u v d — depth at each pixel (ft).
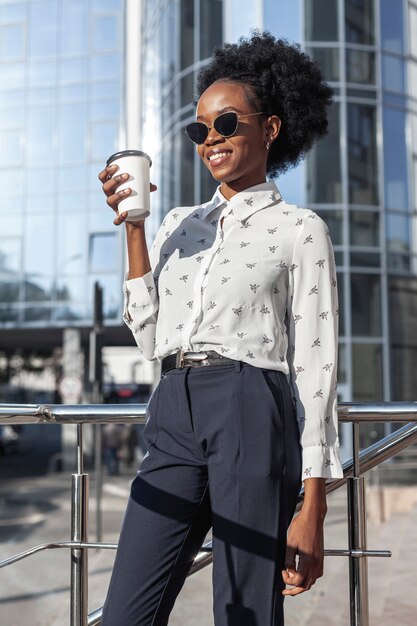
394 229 70.03
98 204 91.71
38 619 19.08
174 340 6.68
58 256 92.07
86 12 93.56
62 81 93.71
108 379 126.72
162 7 78.84
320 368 6.50
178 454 6.48
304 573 6.09
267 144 7.32
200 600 17.87
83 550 7.62
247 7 70.13
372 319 69.31
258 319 6.50
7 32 95.35
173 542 6.38
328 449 6.39
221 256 6.68
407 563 20.85
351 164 69.31
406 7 71.97
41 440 162.81
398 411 7.32
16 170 93.86
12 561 7.38
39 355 136.15
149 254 7.45
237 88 7.23
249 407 6.26
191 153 73.36
